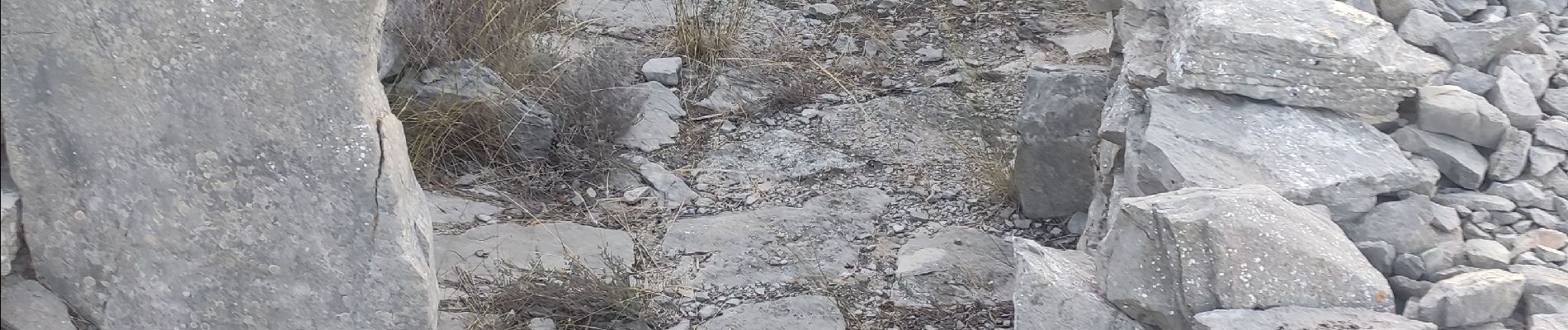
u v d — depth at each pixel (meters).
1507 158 2.66
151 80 2.08
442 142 4.05
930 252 3.67
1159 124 2.68
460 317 3.16
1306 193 2.47
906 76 5.17
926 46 5.45
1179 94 2.79
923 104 4.86
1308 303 2.16
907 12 5.77
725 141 4.55
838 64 5.25
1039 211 3.88
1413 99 2.81
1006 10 5.77
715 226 3.81
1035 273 2.45
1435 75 2.81
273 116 2.13
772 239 3.76
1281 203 2.26
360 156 2.18
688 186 4.19
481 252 3.55
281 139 2.15
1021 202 3.90
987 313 3.36
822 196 4.09
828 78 5.11
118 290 2.24
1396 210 2.46
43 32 2.04
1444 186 2.69
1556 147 2.71
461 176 4.05
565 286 3.29
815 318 3.31
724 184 4.21
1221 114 2.71
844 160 4.39
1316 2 2.84
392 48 4.03
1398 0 3.20
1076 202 3.82
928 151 4.46
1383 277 2.21
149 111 2.11
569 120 4.35
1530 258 2.36
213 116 2.12
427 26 4.18
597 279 3.32
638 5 5.53
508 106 4.18
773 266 3.61
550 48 4.86
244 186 2.17
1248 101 2.76
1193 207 2.21
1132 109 2.99
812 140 4.57
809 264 3.63
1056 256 2.53
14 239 2.16
